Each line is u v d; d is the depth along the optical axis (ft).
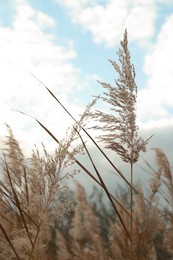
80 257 15.81
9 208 9.61
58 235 15.81
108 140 9.49
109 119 9.34
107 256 15.89
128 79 9.74
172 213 15.35
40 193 7.82
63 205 7.63
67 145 7.90
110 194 9.09
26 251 8.10
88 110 8.32
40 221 7.79
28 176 8.02
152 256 14.44
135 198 15.67
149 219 15.11
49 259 13.67
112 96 9.60
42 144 7.98
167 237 15.23
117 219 15.67
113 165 9.14
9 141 10.44
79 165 8.35
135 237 14.44
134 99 9.64
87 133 8.83
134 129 9.47
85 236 17.21
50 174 7.78
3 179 9.96
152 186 15.67
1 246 8.38
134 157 9.39
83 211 17.72
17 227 9.34
